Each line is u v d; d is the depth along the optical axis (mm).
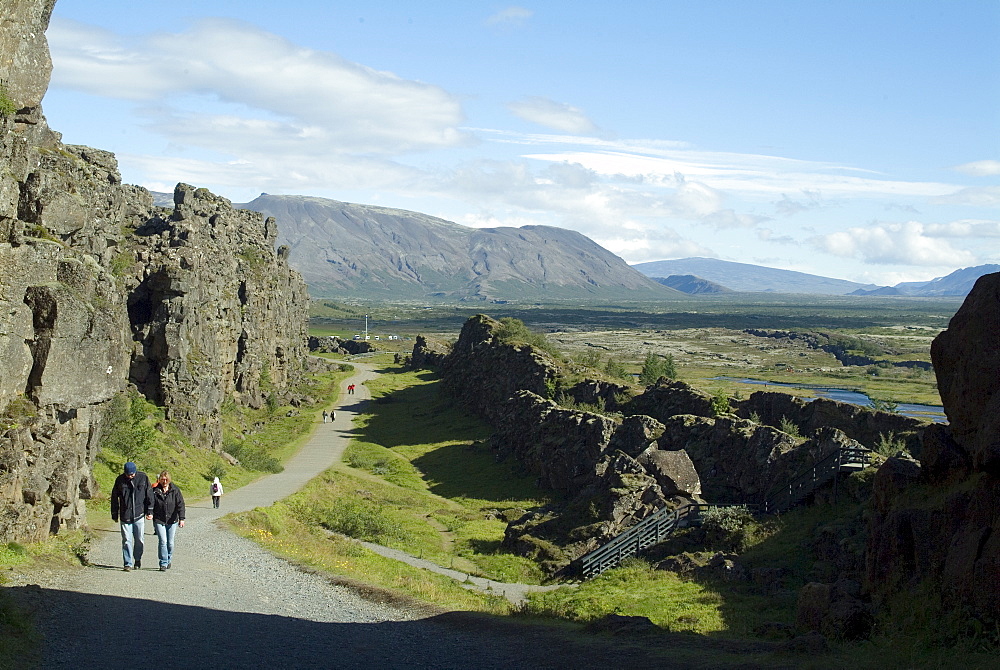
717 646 22359
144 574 28391
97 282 36781
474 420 112000
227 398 104438
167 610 23391
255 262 119562
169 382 72188
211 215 102500
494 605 32000
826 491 44250
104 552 30906
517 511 66938
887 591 24250
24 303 30297
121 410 59531
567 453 69812
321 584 30594
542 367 103562
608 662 20344
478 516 67125
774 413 67188
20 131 31797
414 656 20828
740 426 57375
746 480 53719
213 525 43719
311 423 113688
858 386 178250
